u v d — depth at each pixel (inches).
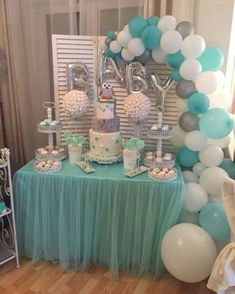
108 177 65.8
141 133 76.9
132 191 65.3
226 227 63.2
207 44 70.4
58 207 69.4
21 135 93.7
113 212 66.7
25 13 83.4
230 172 71.0
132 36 66.0
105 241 71.1
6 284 68.2
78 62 74.8
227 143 70.3
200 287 67.7
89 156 72.9
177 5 68.1
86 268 73.4
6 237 79.0
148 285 68.4
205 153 68.4
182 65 64.3
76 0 77.9
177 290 67.0
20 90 88.2
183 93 67.3
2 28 84.2
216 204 65.7
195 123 67.9
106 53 71.6
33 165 71.9
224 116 63.9
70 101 71.4
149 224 66.1
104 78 75.1
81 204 68.2
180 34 62.2
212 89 64.2
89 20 77.6
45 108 87.3
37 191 68.2
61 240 70.5
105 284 68.6
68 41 73.7
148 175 66.7
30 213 70.5
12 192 68.7
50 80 87.2
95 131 71.7
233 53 73.5
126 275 71.3
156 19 64.6
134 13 74.8
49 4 81.4
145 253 68.6
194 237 60.0
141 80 70.7
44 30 83.8
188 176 71.3
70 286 67.9
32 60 86.3
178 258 59.5
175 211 64.6
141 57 68.1
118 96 76.3
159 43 63.6
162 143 76.0
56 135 79.3
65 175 66.8
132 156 69.3
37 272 72.0
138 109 67.6
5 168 67.9
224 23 68.2
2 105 91.5
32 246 73.6
